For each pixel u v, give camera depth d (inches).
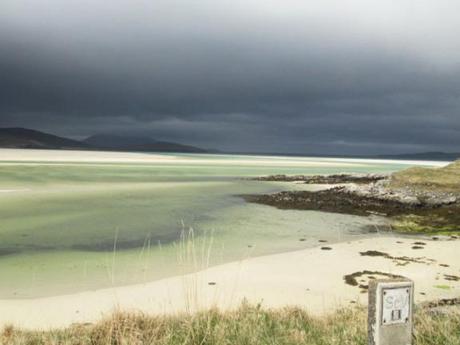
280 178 2861.7
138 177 2807.6
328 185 2411.4
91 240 930.1
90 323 415.5
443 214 1401.3
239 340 257.0
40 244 882.8
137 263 746.8
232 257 799.7
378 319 156.7
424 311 323.9
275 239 978.7
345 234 1062.4
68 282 633.0
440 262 770.2
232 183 2492.6
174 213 1334.9
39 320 478.9
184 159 6766.7
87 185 2167.8
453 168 2038.6
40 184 2126.0
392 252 848.3
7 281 634.8
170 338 259.6
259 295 580.1
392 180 1925.4
